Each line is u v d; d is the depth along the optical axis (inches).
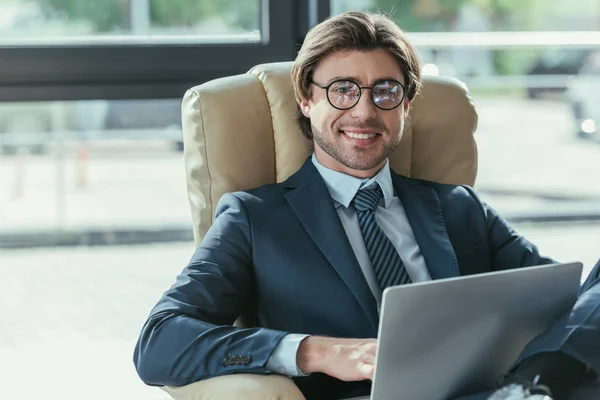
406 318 59.0
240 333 70.4
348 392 77.0
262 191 83.9
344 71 82.1
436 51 135.9
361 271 79.6
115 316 172.2
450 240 86.1
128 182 177.9
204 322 72.0
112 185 177.0
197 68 112.3
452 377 63.8
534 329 66.2
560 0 139.7
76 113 139.4
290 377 74.0
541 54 147.8
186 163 87.8
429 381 62.7
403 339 59.7
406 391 62.1
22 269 183.6
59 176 177.2
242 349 69.2
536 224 174.1
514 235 89.7
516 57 144.5
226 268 78.5
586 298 65.0
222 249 79.3
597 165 169.6
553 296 65.4
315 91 84.0
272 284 79.6
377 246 82.1
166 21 119.0
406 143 92.5
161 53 111.0
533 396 61.3
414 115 93.1
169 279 187.5
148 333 72.4
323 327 78.7
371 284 81.2
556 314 66.5
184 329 71.0
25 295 180.5
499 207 171.5
